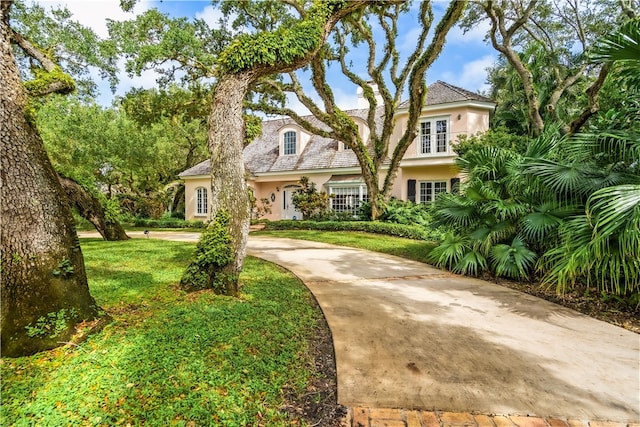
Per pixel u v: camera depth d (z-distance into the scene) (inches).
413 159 678.5
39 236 128.3
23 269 123.8
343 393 109.5
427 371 123.3
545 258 233.6
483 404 103.7
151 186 1023.6
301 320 171.6
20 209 124.4
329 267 317.1
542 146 261.1
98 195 495.2
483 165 300.7
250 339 140.7
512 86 690.8
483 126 650.8
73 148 724.7
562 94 652.7
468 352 138.9
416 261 351.9
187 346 129.2
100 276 248.2
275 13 517.0
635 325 169.2
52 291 129.0
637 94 224.1
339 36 596.7
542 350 140.9
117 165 862.5
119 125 853.2
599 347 143.9
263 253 398.3
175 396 99.8
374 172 633.6
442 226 328.5
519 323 173.0
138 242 466.9
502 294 226.2
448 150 649.6
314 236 548.4
